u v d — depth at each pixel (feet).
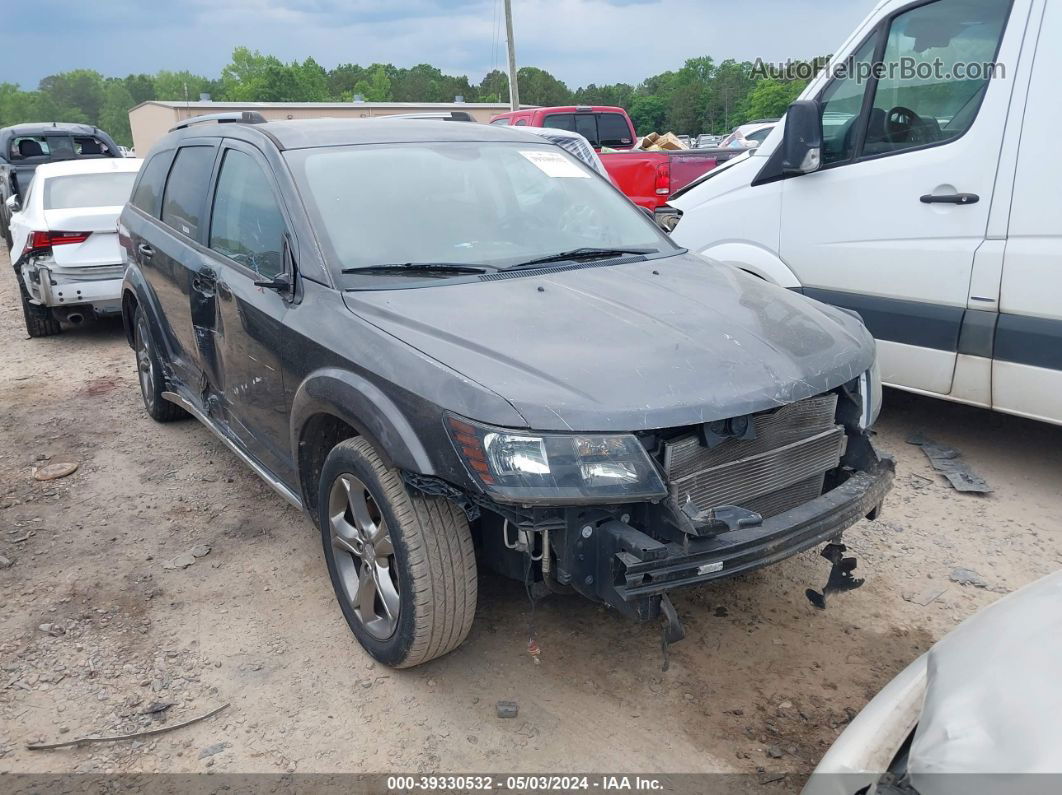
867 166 16.05
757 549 8.81
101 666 10.71
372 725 9.59
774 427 9.57
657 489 8.43
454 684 10.23
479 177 13.14
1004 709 5.82
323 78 377.50
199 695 10.14
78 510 15.15
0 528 14.52
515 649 10.84
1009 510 14.39
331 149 12.66
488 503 8.55
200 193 14.82
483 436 8.33
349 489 10.19
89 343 28.14
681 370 8.98
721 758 9.00
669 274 12.00
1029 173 13.69
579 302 10.49
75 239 25.86
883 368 16.48
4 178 47.65
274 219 12.06
